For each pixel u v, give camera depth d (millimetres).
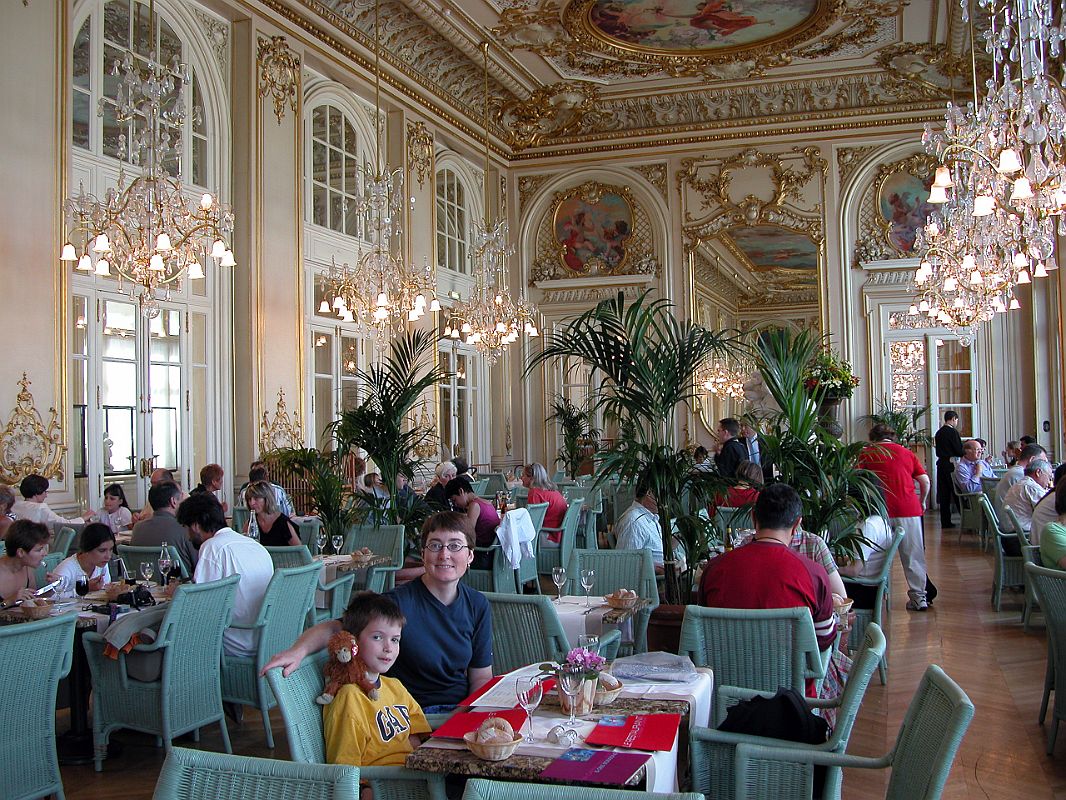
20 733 4141
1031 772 4938
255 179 11281
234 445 11094
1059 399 16172
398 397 9883
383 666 3291
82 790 4895
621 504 12664
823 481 6684
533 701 3029
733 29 14492
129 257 7766
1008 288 12320
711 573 4367
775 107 17422
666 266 17844
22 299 8336
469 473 14875
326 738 3199
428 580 3801
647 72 16188
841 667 4848
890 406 17172
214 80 11094
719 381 22938
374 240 14219
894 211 17156
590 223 18328
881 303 17188
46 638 4227
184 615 5020
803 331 7195
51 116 8664
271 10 11633
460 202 17484
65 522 8109
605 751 2861
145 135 7832
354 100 14016
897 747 2984
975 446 13812
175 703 5008
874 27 14594
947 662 7141
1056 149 8914
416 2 13203
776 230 22844
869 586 6773
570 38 14719
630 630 5387
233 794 2223
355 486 10883
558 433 18391
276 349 11539
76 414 9039
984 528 12672
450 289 16797
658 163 18000
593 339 6250
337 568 7414
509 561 8961
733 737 3395
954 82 16344
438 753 2859
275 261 11602
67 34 8852
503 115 17766
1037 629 8117
